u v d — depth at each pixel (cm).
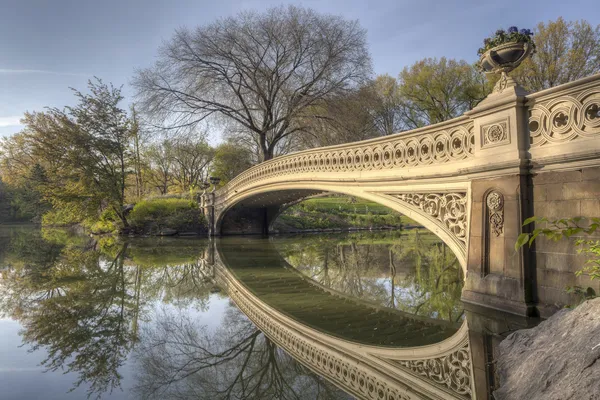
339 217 3244
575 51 2628
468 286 629
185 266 1216
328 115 2444
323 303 748
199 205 2769
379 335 536
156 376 400
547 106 529
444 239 706
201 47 2344
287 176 1360
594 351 254
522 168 543
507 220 560
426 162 749
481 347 431
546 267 516
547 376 280
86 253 1563
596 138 463
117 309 690
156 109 2394
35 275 1040
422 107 3700
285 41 2341
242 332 563
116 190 2717
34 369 412
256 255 1491
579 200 479
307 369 426
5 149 4184
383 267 1179
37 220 5319
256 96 2492
